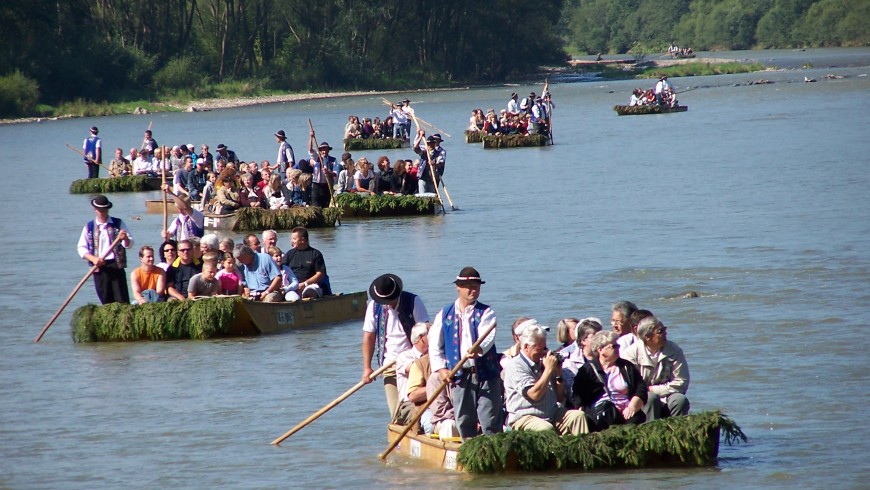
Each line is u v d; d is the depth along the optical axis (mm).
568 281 69938
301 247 65438
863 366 48312
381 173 116500
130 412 46312
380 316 41812
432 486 36156
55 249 94562
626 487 35188
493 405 38375
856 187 108375
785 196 105250
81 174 171125
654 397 38812
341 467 38656
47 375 53219
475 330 38000
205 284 62938
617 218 97812
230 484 37250
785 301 61781
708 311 60281
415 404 40500
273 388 49312
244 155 182000
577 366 40312
